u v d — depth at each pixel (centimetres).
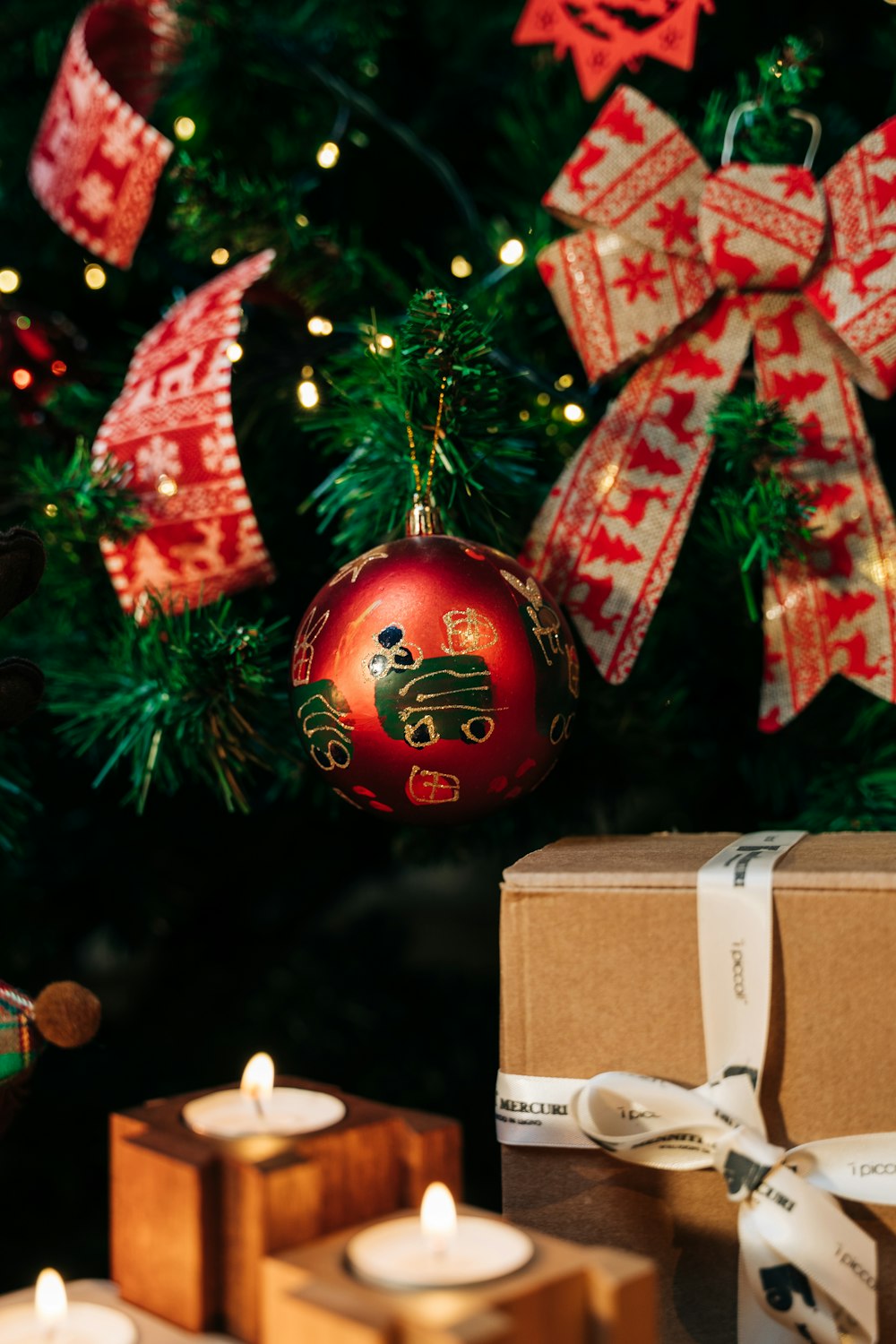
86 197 79
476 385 72
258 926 110
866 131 90
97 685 79
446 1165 62
